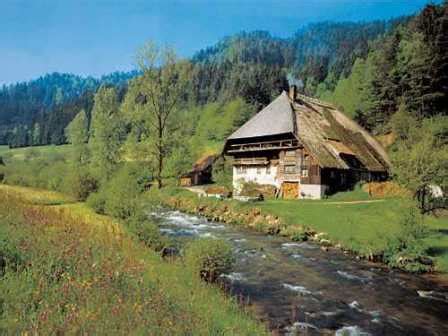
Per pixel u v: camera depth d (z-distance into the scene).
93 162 54.72
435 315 13.78
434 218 31.06
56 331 6.60
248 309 12.77
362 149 52.84
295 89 54.09
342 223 29.55
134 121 49.16
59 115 169.00
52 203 25.22
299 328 11.87
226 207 37.56
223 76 181.38
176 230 29.06
